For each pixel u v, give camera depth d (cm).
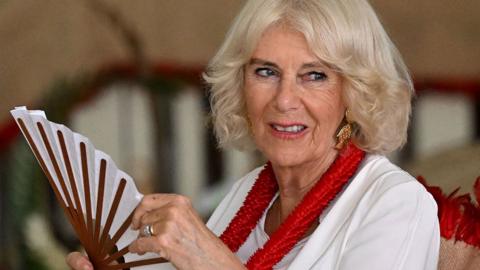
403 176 495
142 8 1348
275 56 488
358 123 503
